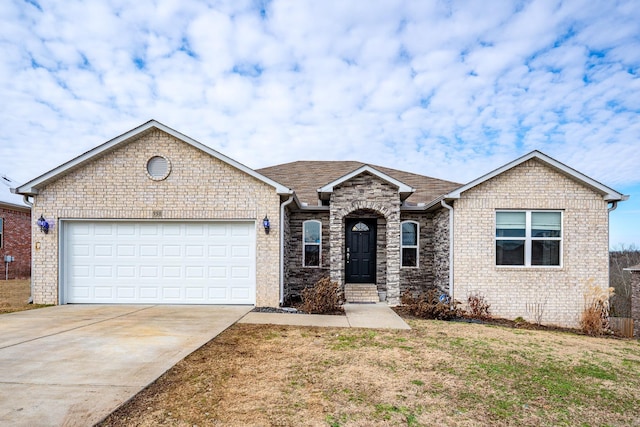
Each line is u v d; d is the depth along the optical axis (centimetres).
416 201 1378
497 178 1091
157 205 1032
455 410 409
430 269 1308
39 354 551
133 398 404
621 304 2092
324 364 544
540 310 1063
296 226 1316
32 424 340
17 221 1959
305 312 969
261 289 1028
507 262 1088
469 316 1038
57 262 1023
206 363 529
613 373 560
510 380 509
